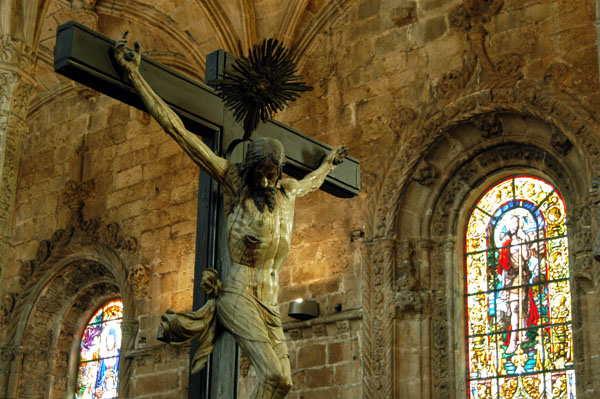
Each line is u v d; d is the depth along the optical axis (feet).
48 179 93.45
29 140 96.58
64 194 90.94
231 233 20.53
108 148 90.22
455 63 68.59
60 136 94.27
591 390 56.95
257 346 19.74
